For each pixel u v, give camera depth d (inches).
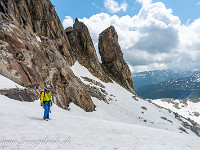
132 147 248.4
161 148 271.1
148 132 463.5
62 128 305.7
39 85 803.4
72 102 1143.0
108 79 2773.1
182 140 393.7
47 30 1766.7
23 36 964.6
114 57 3316.9
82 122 443.5
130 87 3361.2
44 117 346.0
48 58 1191.6
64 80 1186.0
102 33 3459.6
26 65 782.5
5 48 714.2
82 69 2304.4
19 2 1457.9
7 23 905.5
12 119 281.0
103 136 297.0
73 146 207.8
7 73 617.0
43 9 1835.6
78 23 2938.0
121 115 1587.1
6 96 471.5
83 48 2704.2
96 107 1464.1
